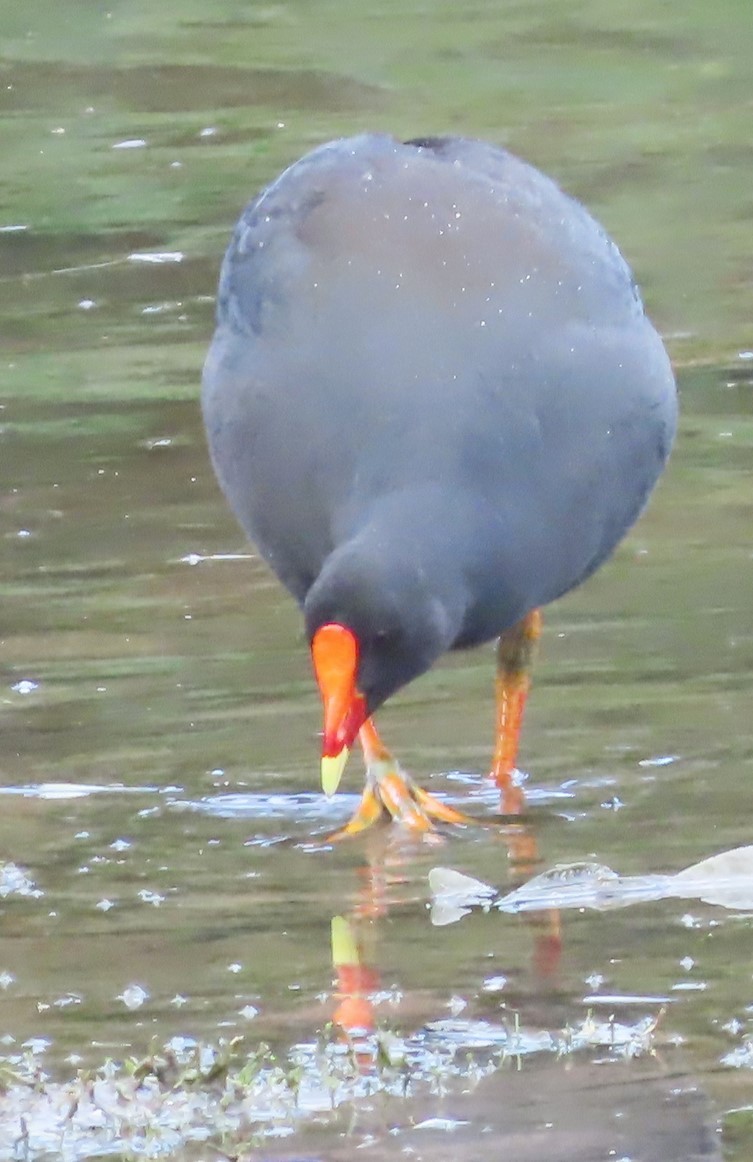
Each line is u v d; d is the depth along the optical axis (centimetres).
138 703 1184
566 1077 787
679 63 2436
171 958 905
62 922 945
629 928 922
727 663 1209
